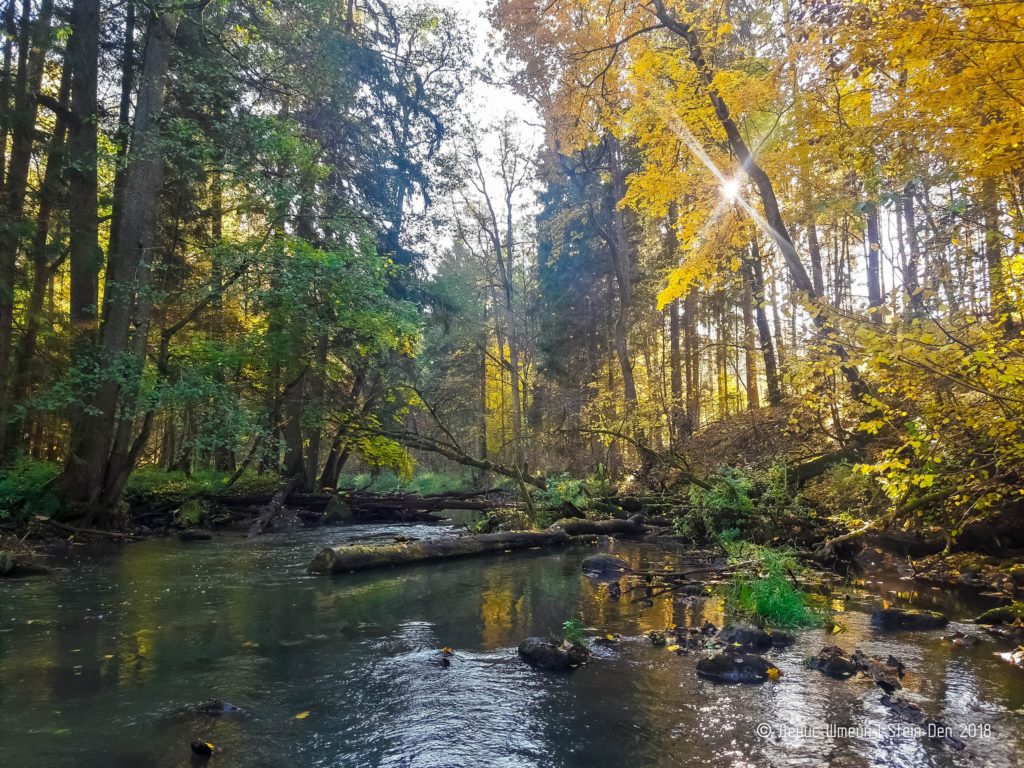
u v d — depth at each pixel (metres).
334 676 4.45
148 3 12.56
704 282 13.05
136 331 12.59
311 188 15.63
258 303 14.97
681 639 5.32
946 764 3.10
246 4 14.91
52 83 15.80
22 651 5.01
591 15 12.39
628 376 22.41
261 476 19.41
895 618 5.71
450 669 4.59
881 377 5.75
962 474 6.37
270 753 3.26
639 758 3.19
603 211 25.23
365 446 19.89
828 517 9.73
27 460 13.94
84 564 9.38
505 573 8.71
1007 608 5.78
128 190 12.66
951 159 6.82
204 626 5.82
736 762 3.14
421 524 16.88
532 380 35.44
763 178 11.34
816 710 3.79
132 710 3.83
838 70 5.75
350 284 13.92
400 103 20.50
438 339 27.27
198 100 13.85
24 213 13.13
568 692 4.13
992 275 6.10
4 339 13.12
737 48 13.23
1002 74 5.05
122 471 12.95
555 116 13.53
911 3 4.88
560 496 13.73
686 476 13.42
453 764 3.13
